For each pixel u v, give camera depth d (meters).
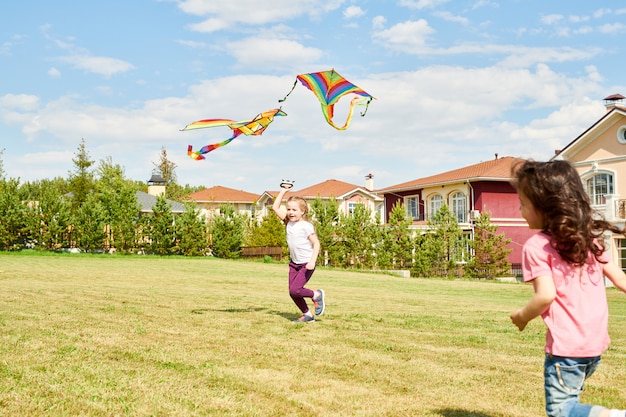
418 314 9.86
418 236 32.78
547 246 2.71
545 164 2.77
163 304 10.07
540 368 5.49
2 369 4.82
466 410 4.10
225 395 4.28
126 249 38.44
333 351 5.94
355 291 16.59
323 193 52.28
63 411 3.81
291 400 4.21
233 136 7.34
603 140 28.88
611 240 27.31
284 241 38.38
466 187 38.31
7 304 9.53
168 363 5.23
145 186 78.69
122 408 3.91
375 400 4.28
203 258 38.12
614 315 12.69
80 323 7.45
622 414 2.48
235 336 6.70
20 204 36.81
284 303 10.89
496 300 15.97
